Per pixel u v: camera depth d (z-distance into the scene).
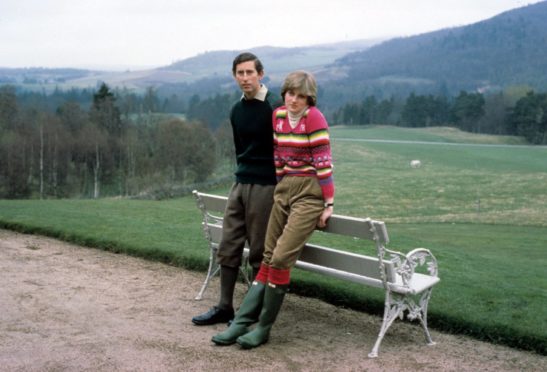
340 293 5.28
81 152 63.06
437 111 158.25
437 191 47.41
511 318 4.58
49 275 6.05
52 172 60.97
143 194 43.50
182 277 6.14
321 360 3.88
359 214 36.53
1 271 6.14
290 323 4.69
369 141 107.62
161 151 62.59
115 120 72.00
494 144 119.56
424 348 4.20
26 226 8.64
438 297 5.18
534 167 69.81
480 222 30.30
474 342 4.38
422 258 4.15
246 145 4.41
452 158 80.88
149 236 7.83
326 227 4.12
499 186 49.59
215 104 130.12
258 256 4.48
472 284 5.79
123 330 4.37
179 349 3.99
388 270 4.00
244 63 4.18
